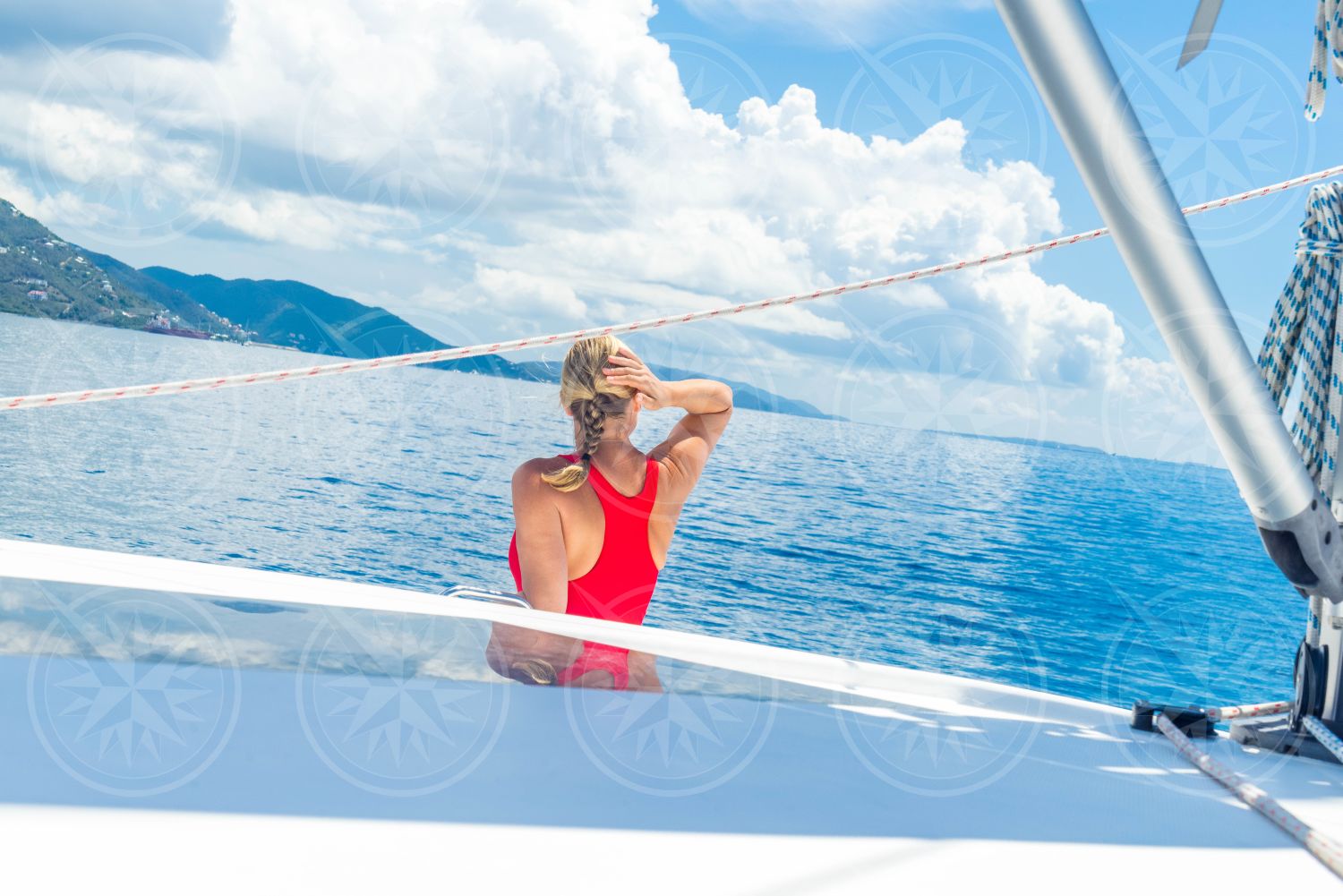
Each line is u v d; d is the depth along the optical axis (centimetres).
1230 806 96
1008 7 90
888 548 2380
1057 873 75
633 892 63
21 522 1948
